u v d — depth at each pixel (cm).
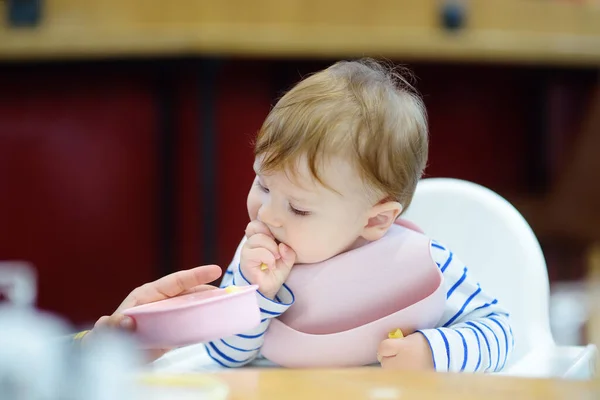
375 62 139
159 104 295
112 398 51
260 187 110
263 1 298
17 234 299
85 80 296
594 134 329
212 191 288
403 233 112
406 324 105
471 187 138
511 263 131
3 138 296
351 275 108
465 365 104
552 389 65
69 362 50
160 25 295
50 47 275
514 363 124
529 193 337
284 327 108
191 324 79
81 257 299
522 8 335
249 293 83
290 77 300
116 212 299
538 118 338
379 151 108
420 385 67
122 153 297
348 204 107
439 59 302
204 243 288
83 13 297
